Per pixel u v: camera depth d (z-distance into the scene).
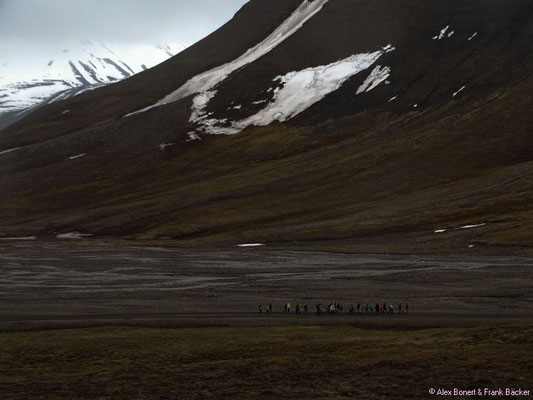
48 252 133.75
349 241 133.00
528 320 60.56
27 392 43.12
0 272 106.31
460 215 140.38
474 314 64.88
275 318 65.31
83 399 41.44
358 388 41.44
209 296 80.44
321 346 51.97
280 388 42.12
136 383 44.47
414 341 51.94
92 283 93.44
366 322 62.03
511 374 41.62
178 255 124.62
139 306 73.88
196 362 49.50
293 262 110.88
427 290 80.75
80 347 54.78
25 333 60.62
